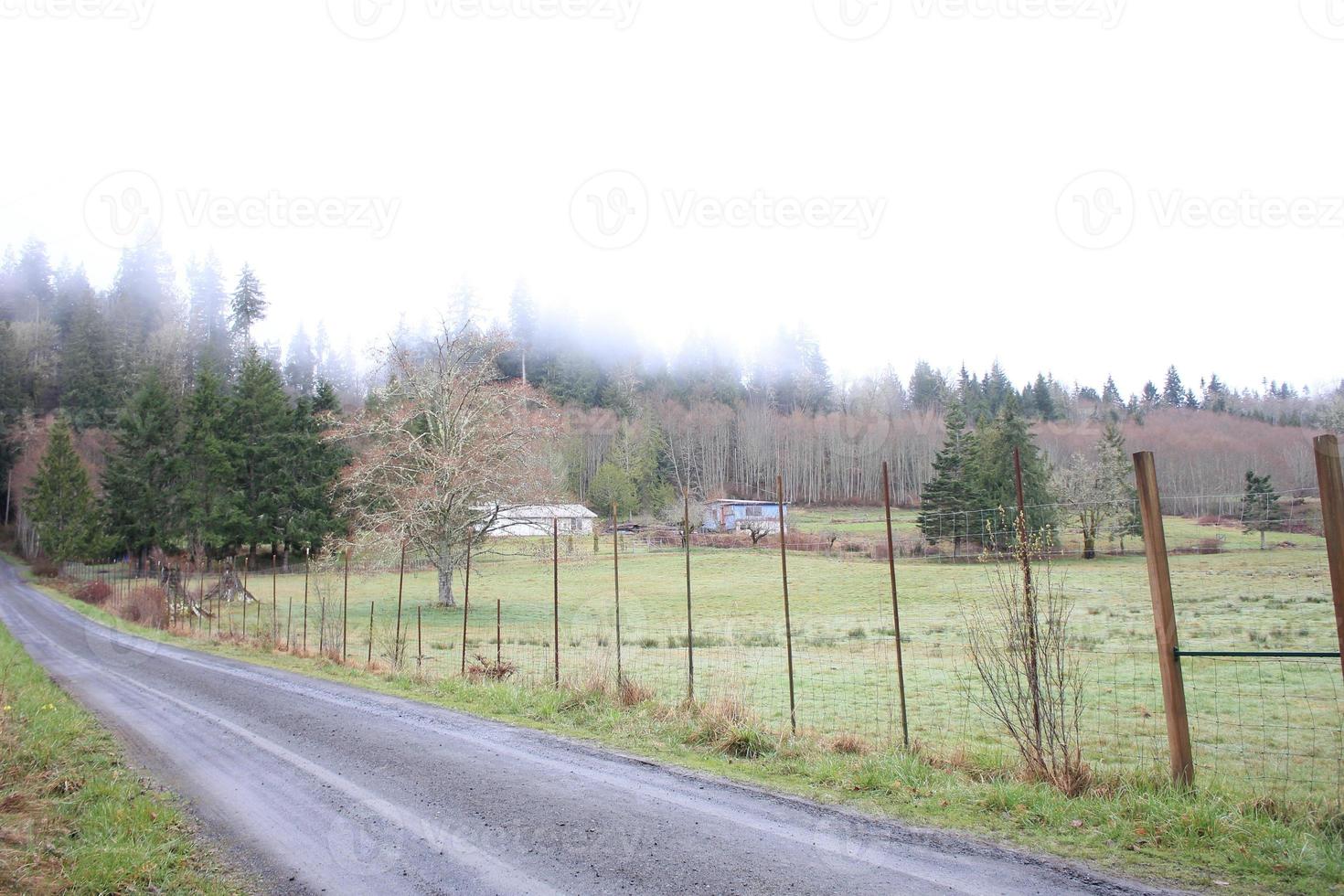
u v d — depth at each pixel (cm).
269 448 5678
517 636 2414
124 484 5509
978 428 7406
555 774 752
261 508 5669
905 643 2028
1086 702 1215
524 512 3841
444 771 775
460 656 1912
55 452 6372
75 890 510
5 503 8231
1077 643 1666
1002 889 468
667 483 8644
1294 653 577
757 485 8944
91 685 1403
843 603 2986
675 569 4497
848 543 5059
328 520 5588
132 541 5556
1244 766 855
